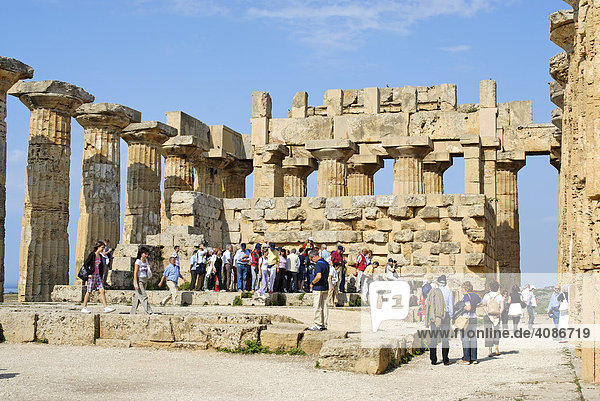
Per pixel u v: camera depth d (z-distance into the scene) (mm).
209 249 31234
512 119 46812
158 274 31391
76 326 19453
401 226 33219
